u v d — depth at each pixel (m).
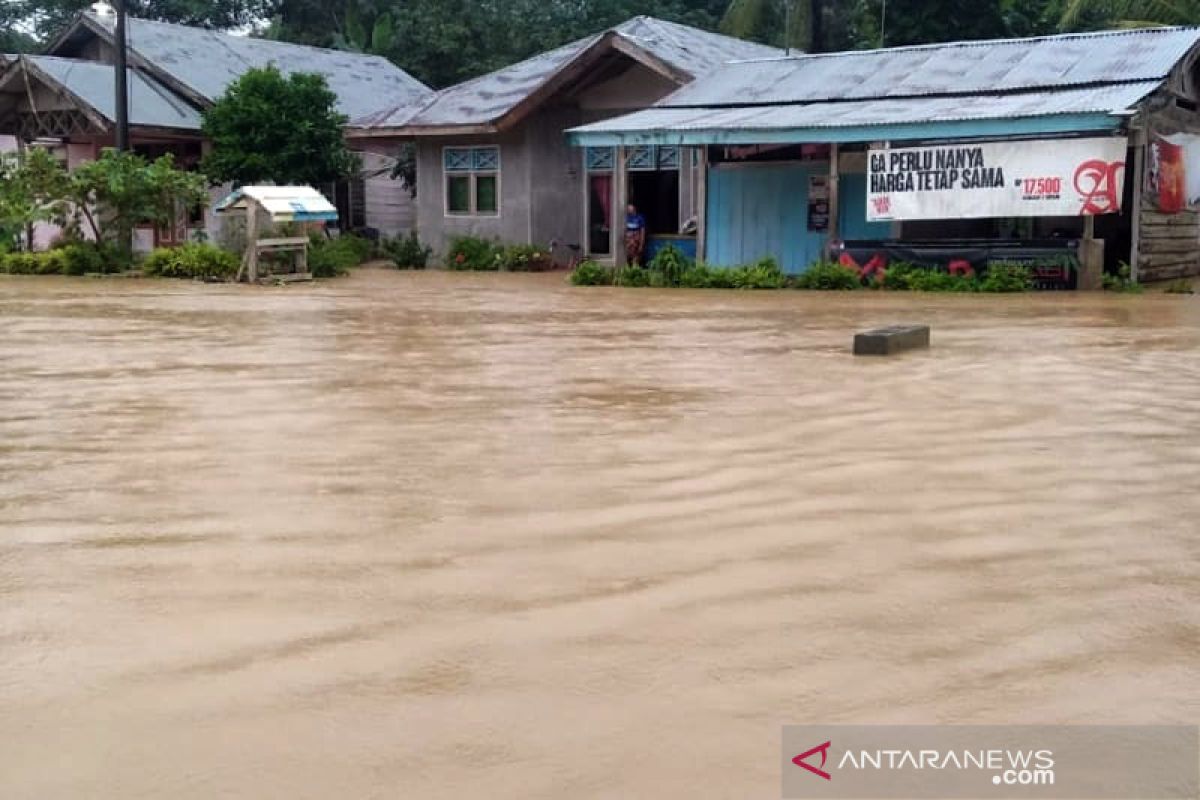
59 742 2.64
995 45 19.67
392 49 35.47
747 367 8.63
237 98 25.00
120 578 3.75
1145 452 5.61
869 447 5.72
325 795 2.41
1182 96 17.97
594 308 14.40
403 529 4.29
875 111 18.03
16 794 2.42
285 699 2.85
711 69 22.88
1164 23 23.06
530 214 24.42
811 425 6.29
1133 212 16.70
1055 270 16.67
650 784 2.45
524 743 2.62
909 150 17.38
